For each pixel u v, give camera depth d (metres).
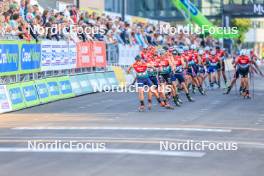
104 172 21.19
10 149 26.33
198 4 125.00
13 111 44.31
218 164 22.92
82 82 59.41
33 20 52.16
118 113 42.00
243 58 53.81
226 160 23.78
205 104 48.28
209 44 106.12
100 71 64.25
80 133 31.55
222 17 118.44
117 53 69.31
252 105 47.50
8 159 23.89
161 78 47.56
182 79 50.34
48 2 68.56
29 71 48.44
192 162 23.23
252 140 29.23
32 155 24.78
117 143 27.97
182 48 57.06
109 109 44.88
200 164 22.86
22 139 29.47
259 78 89.31
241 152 25.70
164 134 31.14
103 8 96.44
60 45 54.62
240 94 56.59
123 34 72.81
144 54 44.91
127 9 122.19
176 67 49.91
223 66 65.50
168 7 125.88
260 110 43.72
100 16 71.12
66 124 35.72
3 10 49.00
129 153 25.19
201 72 57.94
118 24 72.62
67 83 55.81
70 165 22.50
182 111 43.12
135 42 76.06
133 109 44.75
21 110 45.12
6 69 44.47
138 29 77.56
